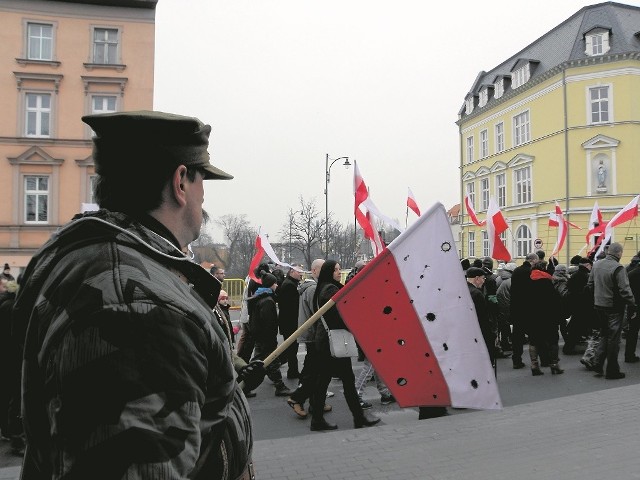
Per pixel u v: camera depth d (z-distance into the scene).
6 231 23.22
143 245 1.09
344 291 2.75
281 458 4.72
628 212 14.23
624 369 8.67
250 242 50.56
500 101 38.38
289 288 8.84
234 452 1.29
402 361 2.76
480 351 2.78
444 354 2.77
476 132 42.25
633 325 9.19
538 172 34.22
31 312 1.11
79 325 0.92
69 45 24.09
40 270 1.12
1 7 23.48
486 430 5.35
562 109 32.03
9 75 23.48
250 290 9.51
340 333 5.58
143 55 24.72
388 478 4.21
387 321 2.78
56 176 23.77
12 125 23.42
